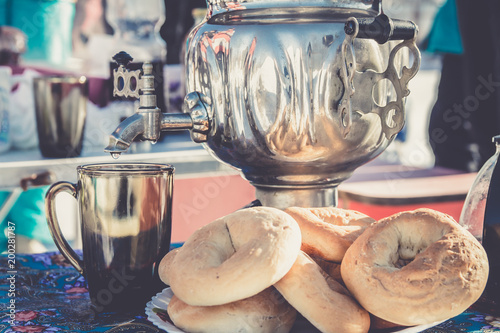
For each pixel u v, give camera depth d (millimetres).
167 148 1327
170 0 1565
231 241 562
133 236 632
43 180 1143
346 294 542
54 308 655
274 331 539
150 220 638
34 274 778
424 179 1613
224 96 646
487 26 1619
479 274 523
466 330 587
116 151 622
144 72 639
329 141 639
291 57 615
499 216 623
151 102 643
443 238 543
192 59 681
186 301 526
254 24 636
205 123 660
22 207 1425
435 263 521
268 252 518
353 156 672
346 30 603
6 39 1446
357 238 573
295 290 528
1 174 1111
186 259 541
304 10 641
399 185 1528
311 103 622
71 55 1538
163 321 558
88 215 634
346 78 606
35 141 1321
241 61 627
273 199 713
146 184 632
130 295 642
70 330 583
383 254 549
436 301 505
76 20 1580
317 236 590
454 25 1646
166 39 1580
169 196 660
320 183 702
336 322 513
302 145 638
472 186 697
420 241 565
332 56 619
